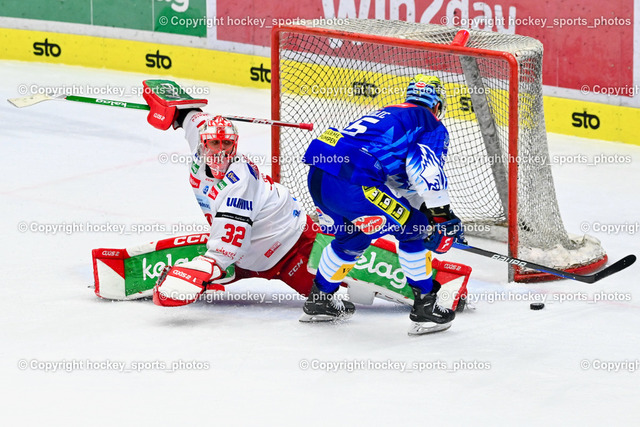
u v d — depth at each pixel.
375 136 15.45
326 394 13.79
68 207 23.08
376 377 14.35
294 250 17.28
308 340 15.74
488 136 20.95
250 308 17.25
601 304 17.56
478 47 19.44
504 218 21.58
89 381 14.14
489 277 19.11
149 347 15.32
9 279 18.36
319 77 25.53
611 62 28.09
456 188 23.41
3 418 13.06
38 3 37.62
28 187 24.62
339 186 15.46
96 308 17.02
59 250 20.12
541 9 28.91
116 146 28.48
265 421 12.99
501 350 15.41
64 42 37.62
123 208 23.06
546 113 29.75
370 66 26.12
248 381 14.17
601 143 28.58
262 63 34.31
